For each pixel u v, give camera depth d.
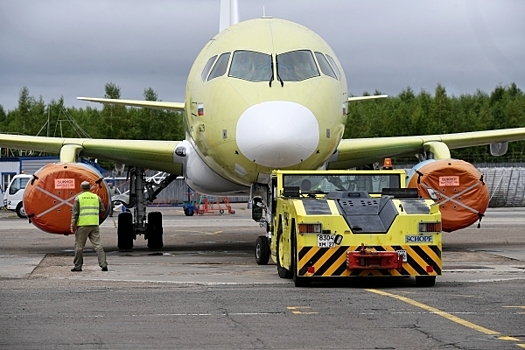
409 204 20.95
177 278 23.27
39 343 13.02
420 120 150.25
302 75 26.11
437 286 20.83
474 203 30.36
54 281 22.67
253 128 24.27
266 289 20.20
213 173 30.03
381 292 19.33
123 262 28.95
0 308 16.83
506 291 19.44
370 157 32.66
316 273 20.36
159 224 35.66
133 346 12.77
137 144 32.19
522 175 94.50
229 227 54.09
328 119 25.50
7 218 76.50
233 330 14.11
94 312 16.23
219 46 27.97
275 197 24.78
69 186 29.69
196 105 28.34
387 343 12.84
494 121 155.12
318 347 12.59
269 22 28.50
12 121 181.62
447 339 13.10
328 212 20.62
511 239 40.44
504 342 12.83
